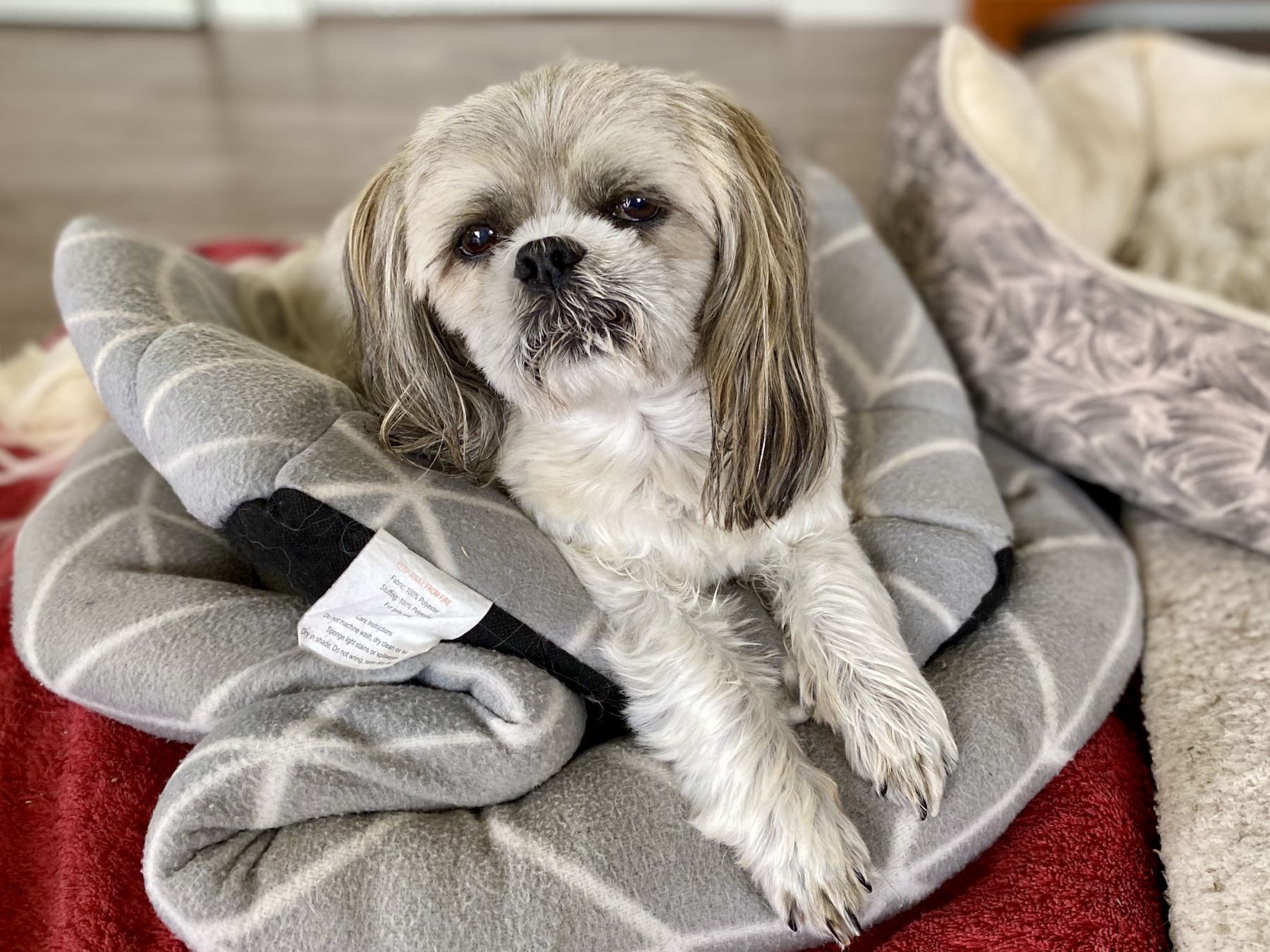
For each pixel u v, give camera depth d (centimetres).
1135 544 54
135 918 37
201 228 97
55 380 58
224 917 33
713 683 38
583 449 42
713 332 39
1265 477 48
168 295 45
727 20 149
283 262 61
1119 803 41
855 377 52
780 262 38
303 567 38
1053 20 137
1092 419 54
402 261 40
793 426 40
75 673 39
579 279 35
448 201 37
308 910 34
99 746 41
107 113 119
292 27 146
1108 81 74
